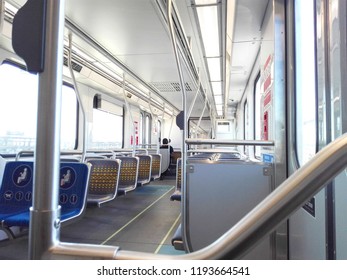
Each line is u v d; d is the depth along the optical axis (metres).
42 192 0.57
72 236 3.19
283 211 0.44
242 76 4.93
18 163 2.71
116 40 3.29
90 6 2.49
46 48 0.59
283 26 1.90
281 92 1.88
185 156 1.83
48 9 0.59
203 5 2.36
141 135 8.70
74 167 2.66
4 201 2.59
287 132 1.83
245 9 2.50
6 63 3.20
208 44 3.27
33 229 0.56
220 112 9.72
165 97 6.94
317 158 0.45
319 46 1.31
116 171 3.77
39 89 0.58
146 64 4.25
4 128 3.19
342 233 1.05
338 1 1.10
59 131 0.60
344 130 1.07
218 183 1.81
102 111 6.05
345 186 1.02
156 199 5.42
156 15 2.63
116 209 4.56
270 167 1.80
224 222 1.80
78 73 4.31
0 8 1.67
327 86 1.22
